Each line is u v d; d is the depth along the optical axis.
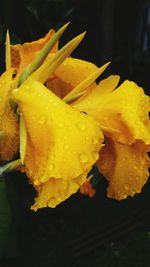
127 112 0.34
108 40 0.84
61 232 0.80
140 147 0.34
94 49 0.85
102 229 0.81
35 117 0.32
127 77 0.94
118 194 0.35
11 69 0.35
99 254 0.79
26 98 0.32
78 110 0.34
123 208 0.83
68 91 0.38
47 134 0.32
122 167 0.35
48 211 0.81
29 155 0.33
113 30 0.93
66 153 0.31
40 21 0.79
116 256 0.79
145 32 1.04
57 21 0.82
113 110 0.34
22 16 0.73
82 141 0.31
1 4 0.71
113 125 0.34
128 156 0.35
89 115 0.35
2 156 0.35
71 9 0.81
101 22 0.83
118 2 0.95
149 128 0.36
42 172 0.31
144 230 0.82
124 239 0.81
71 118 0.32
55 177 0.31
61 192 0.31
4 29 0.57
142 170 0.35
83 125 0.32
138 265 0.78
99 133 0.32
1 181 0.49
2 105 0.34
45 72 0.34
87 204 0.83
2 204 0.49
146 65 0.96
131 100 0.35
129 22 0.96
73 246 0.79
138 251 0.80
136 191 0.35
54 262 0.71
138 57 0.99
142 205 0.82
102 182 0.82
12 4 0.70
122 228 0.81
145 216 0.81
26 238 0.72
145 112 0.36
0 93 0.34
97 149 0.31
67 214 0.83
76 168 0.31
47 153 0.32
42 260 0.70
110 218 0.82
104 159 0.35
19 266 0.68
